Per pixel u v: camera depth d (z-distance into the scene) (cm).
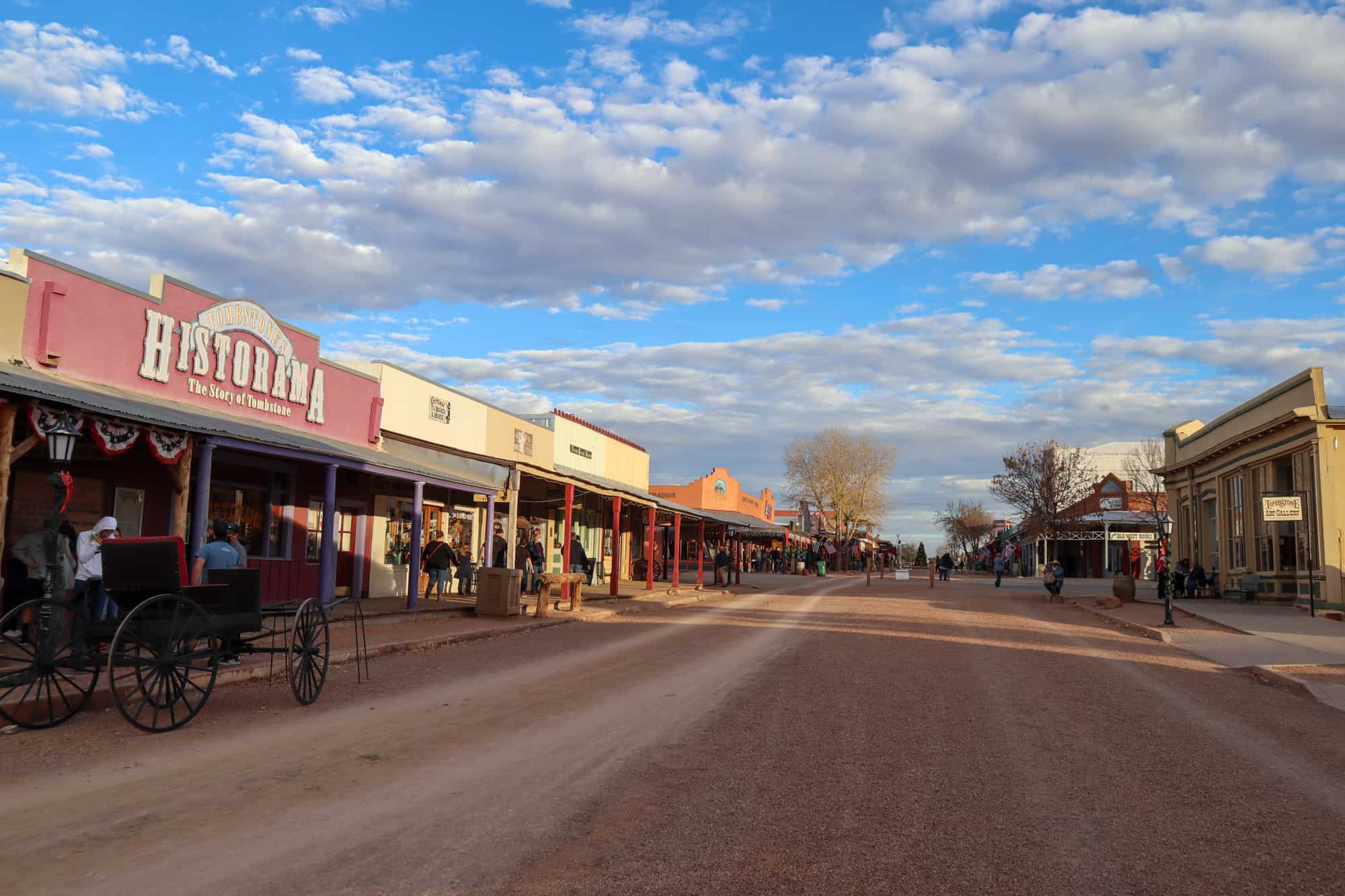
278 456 1662
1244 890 530
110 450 1234
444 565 2470
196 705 1046
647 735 915
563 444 3688
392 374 2445
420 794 691
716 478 7175
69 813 629
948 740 918
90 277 1498
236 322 1838
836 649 1720
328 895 493
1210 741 948
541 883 519
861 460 7962
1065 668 1504
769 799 695
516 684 1251
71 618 1066
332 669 1366
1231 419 3344
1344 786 768
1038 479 6334
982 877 544
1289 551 2961
